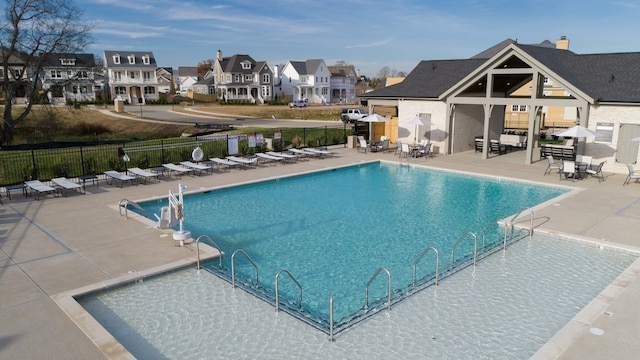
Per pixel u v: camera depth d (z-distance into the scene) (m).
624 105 19.89
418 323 8.11
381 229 13.67
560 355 6.82
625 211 14.53
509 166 22.47
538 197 17.22
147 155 22.75
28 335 7.28
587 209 14.80
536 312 8.49
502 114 30.70
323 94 95.69
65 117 51.62
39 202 15.64
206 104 81.06
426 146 25.05
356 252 11.82
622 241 11.72
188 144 27.20
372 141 27.31
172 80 127.25
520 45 22.73
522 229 12.98
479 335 7.73
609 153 20.78
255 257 11.45
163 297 9.04
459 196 17.53
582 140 20.81
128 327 7.96
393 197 17.44
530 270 10.38
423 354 7.19
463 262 10.88
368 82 136.50
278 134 26.28
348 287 9.82
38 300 8.46
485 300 8.95
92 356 6.74
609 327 7.58
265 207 16.05
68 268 9.98
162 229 12.74
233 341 7.53
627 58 22.52
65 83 42.12
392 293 9.36
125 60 80.44
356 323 8.09
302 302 9.11
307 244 12.39
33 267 10.02
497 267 10.56
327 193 18.08
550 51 24.61
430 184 19.61
